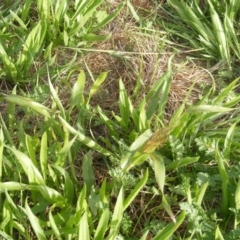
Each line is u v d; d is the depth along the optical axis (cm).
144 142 85
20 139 87
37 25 102
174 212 86
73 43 110
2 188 80
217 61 112
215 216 81
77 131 89
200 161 91
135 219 85
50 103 100
